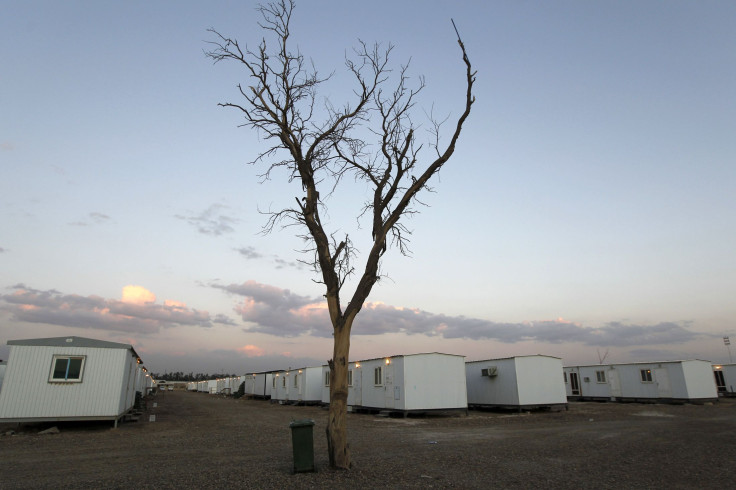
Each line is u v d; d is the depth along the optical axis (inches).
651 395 1208.8
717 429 608.7
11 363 619.5
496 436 577.6
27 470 358.9
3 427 670.5
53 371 637.3
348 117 407.5
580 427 669.9
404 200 381.7
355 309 358.9
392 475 324.5
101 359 663.1
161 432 639.1
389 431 647.1
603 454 426.0
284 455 429.7
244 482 301.6
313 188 388.2
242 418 903.1
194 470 350.0
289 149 394.0
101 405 650.2
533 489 290.4
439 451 446.9
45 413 621.6
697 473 336.8
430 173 386.3
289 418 905.5
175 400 1740.9
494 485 300.7
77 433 615.8
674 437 537.0
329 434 346.0
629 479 319.9
